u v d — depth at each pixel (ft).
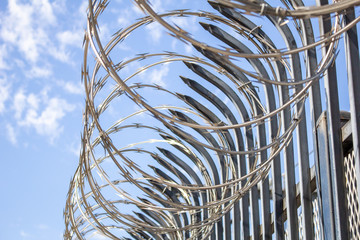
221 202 30.30
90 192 36.99
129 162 26.32
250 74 18.11
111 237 31.17
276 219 32.07
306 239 27.45
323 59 23.20
